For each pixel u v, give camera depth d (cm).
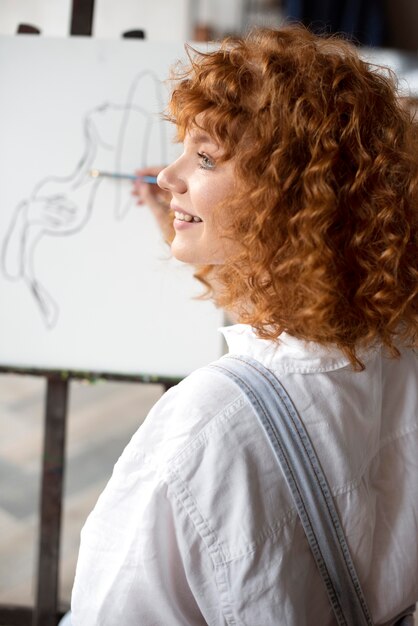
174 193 63
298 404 56
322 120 55
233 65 58
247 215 57
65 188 114
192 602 60
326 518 56
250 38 61
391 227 57
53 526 125
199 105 58
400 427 64
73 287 117
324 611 60
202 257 64
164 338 117
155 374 117
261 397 56
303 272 55
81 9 113
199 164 60
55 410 121
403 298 59
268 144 55
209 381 56
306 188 55
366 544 59
